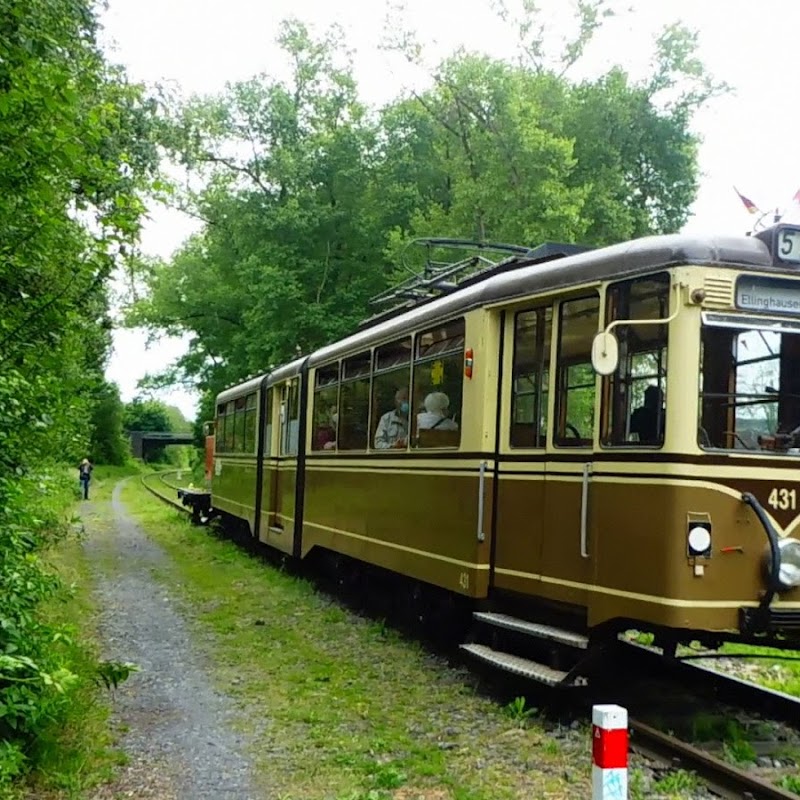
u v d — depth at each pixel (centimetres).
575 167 2530
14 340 646
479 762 578
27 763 518
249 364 2719
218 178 2939
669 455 595
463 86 2462
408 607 1028
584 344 680
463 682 779
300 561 1432
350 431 1116
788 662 852
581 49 2758
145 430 10144
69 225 661
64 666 584
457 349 827
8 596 546
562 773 557
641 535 608
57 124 555
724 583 589
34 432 676
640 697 719
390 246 2408
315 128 3056
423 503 884
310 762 576
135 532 2197
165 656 870
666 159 2819
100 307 1036
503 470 755
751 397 614
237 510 1808
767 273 612
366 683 779
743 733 625
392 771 549
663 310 615
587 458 662
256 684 768
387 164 2722
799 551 598
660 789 524
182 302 3186
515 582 732
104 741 601
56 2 747
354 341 1119
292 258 2581
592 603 644
